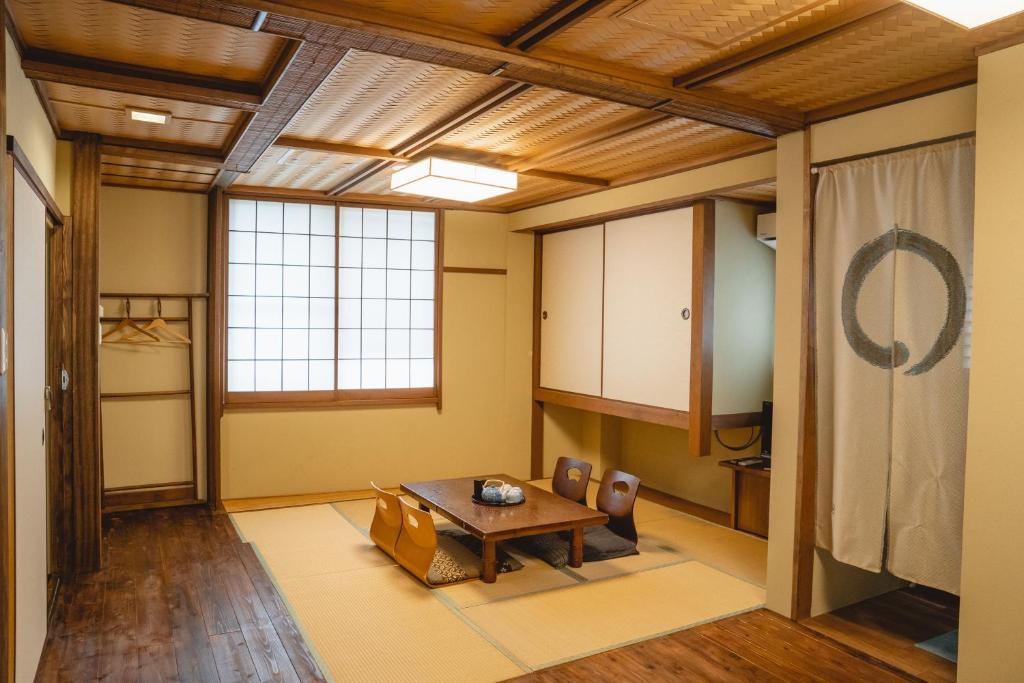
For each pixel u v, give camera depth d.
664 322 5.18
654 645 3.23
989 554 2.59
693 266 4.86
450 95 3.28
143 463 5.53
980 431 2.62
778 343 3.60
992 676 2.59
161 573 4.07
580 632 3.35
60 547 4.01
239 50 2.73
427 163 4.08
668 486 6.29
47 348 3.92
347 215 6.16
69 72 2.79
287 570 4.14
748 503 5.08
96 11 2.41
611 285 5.78
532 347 6.82
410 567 4.03
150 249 5.52
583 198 5.62
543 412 6.88
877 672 3.02
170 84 2.97
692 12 2.32
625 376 5.61
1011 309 2.53
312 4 2.18
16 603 2.39
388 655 3.09
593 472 6.91
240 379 5.85
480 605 3.65
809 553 3.53
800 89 3.04
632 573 4.17
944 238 2.93
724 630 3.40
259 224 5.87
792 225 3.52
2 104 2.01
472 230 6.57
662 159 4.50
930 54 2.65
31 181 2.73
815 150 3.40
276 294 5.94
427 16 2.34
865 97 3.13
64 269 3.97
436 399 6.45
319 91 3.23
